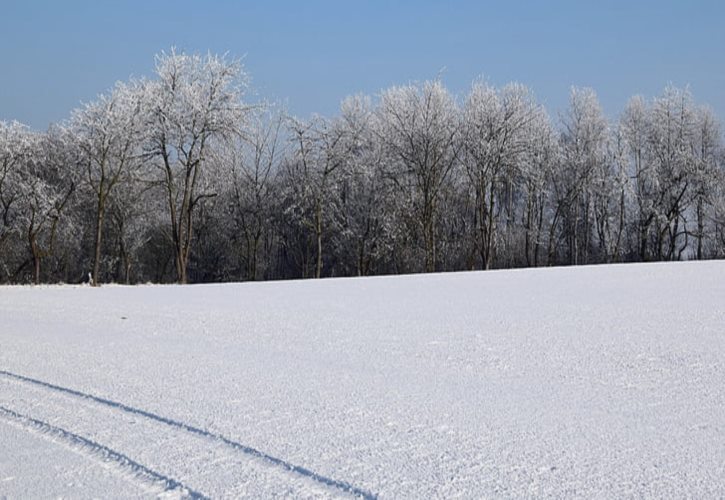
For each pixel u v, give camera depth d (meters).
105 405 8.45
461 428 7.32
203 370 10.66
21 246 50.59
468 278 28.92
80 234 51.69
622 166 56.25
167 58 44.00
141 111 42.91
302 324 15.74
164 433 7.21
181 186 50.81
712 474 5.88
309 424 7.50
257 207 55.00
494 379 9.79
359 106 53.50
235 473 6.01
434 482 5.73
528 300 19.69
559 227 59.47
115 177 42.88
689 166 53.94
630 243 58.88
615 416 7.77
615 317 15.56
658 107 55.78
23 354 12.32
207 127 43.44
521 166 50.12
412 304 19.56
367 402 8.50
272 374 10.30
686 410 8.02
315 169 52.25
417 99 50.97
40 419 7.85
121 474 6.05
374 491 5.55
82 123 42.84
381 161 52.50
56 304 21.45
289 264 61.38
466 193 55.84
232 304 20.52
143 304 20.97
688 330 13.49
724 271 27.48
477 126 50.03
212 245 59.53
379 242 54.09
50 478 5.99
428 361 11.18
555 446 6.68
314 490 5.59
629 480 5.74
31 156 45.50
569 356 11.30
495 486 5.63
